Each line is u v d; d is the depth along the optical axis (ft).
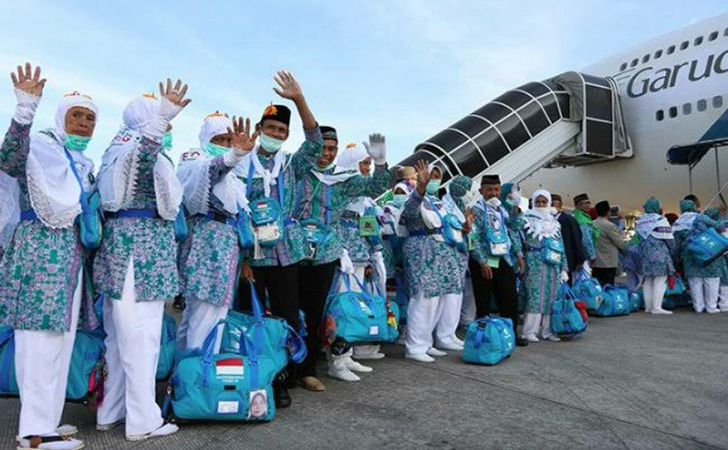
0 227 8.26
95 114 8.63
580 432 8.97
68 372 8.53
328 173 12.76
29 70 7.50
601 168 60.29
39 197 7.75
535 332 18.17
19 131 7.39
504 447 8.27
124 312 8.38
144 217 8.70
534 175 70.13
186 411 8.80
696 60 51.80
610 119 55.98
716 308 26.22
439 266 15.07
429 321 15.07
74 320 8.30
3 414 10.03
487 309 17.85
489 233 17.01
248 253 10.92
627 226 62.39
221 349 9.83
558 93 54.75
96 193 8.58
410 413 9.93
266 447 8.16
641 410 10.24
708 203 51.37
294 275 11.27
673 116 52.44
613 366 14.10
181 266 9.81
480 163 49.39
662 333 19.69
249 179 10.69
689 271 26.55
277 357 9.77
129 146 8.46
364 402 10.64
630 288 28.91
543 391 11.56
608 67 62.90
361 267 14.30
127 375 8.49
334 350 12.32
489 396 11.14
